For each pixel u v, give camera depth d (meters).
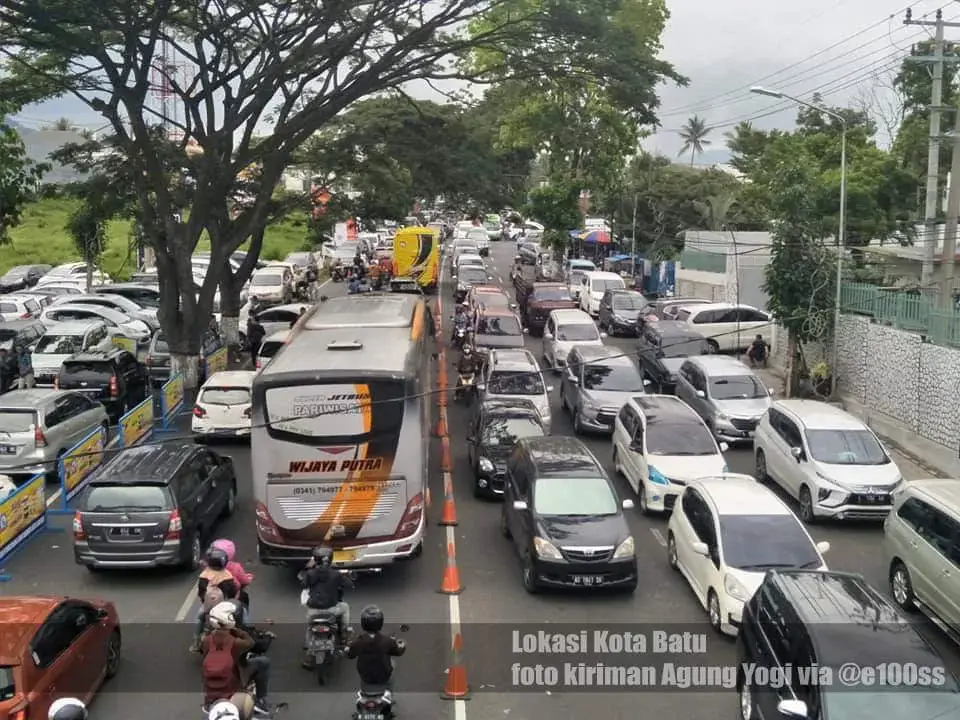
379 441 14.05
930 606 13.37
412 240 52.47
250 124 26.42
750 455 23.02
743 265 39.72
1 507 15.64
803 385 28.78
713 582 13.24
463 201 34.22
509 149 48.56
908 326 24.69
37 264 59.47
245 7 23.98
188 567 15.19
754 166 58.44
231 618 10.17
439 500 19.03
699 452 18.58
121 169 29.92
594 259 67.69
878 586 15.03
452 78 25.94
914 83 42.00
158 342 29.34
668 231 61.53
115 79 24.70
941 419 22.27
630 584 14.23
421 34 24.62
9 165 28.77
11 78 27.23
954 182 24.52
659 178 63.56
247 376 23.44
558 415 26.56
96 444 20.00
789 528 13.59
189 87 28.12
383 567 15.25
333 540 14.14
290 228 90.12
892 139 48.25
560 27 24.55
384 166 32.81
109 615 11.55
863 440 18.67
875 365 25.69
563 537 14.19
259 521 14.19
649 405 20.31
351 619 13.38
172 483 14.86
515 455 17.19
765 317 35.44
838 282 26.84
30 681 9.24
